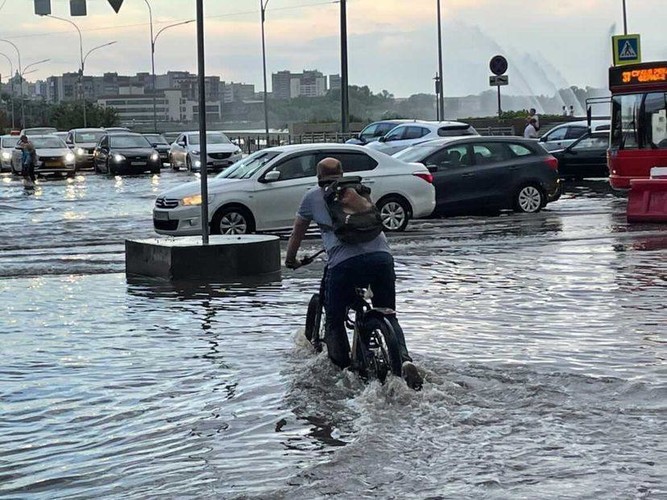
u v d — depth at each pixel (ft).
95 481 20.67
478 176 75.25
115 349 32.73
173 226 62.54
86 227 74.64
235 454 22.03
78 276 49.75
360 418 24.06
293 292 43.34
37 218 82.53
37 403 26.61
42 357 31.86
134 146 159.33
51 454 22.49
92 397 27.04
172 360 30.91
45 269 52.29
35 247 63.05
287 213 63.46
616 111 82.89
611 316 36.11
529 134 127.54
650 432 22.72
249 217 62.80
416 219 74.54
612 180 83.66
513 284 43.78
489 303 39.27
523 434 22.65
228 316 37.88
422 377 26.53
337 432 23.38
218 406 25.79
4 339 34.73
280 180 63.62
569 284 43.39
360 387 26.76
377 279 26.66
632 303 38.55
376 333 25.85
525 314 36.88
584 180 112.47
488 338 32.73
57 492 20.11
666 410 24.38
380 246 26.71
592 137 106.52
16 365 30.86
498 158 76.28
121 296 43.24
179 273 47.70
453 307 38.55
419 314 37.17
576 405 24.82
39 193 114.52
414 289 42.96
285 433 23.40
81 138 186.19
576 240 59.41
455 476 20.15
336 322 27.35
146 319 37.76
